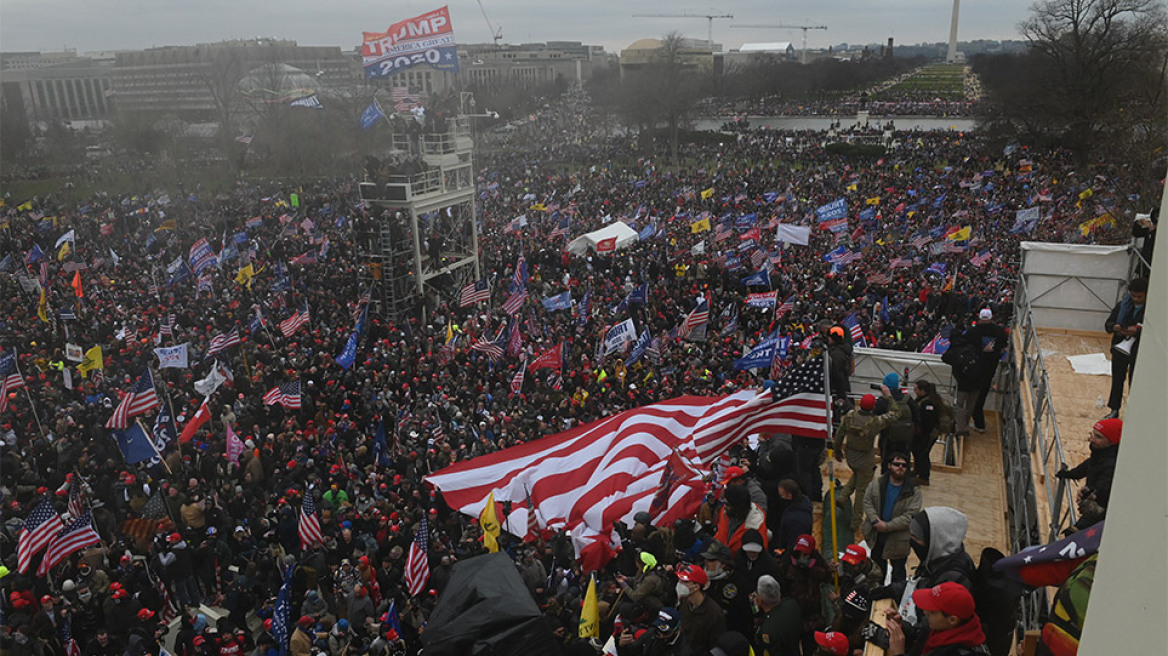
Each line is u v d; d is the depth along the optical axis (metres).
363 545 15.06
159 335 27.95
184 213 56.53
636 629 9.34
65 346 27.31
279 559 15.60
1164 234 2.16
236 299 32.44
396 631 12.40
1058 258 13.91
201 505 16.27
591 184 66.19
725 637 6.73
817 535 10.73
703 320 25.70
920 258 35.50
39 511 14.28
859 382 14.95
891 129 98.44
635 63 180.62
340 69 148.50
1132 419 2.31
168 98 146.25
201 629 13.46
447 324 28.53
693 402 12.54
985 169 65.88
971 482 11.82
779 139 94.81
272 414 21.98
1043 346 13.20
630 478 11.93
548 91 189.50
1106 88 60.16
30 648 12.98
